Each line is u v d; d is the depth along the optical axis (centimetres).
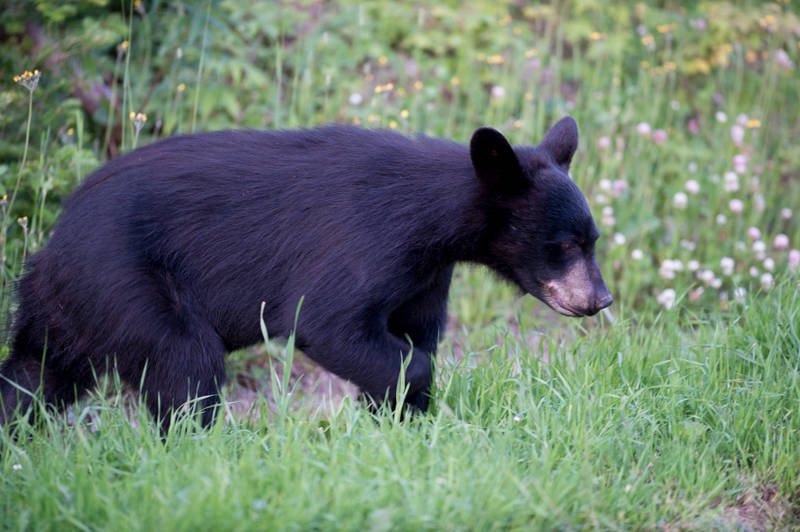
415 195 817
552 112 1579
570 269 832
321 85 1491
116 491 643
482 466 663
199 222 812
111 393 942
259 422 787
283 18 1506
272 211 818
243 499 608
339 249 798
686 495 721
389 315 898
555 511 639
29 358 828
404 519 602
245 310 830
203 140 854
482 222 831
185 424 747
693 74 1827
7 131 1148
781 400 848
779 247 1391
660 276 1351
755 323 957
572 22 1788
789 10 1967
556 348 905
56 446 702
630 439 761
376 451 689
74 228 791
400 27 1703
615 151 1539
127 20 1352
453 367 888
